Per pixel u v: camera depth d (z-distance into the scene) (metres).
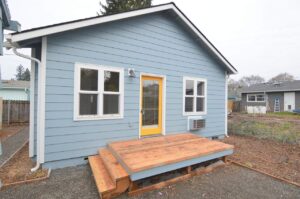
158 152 3.95
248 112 22.19
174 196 3.04
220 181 3.62
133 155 3.70
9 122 10.78
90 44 4.58
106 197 2.85
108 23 4.87
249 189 3.31
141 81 5.55
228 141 7.19
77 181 3.51
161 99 6.04
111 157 4.00
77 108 4.39
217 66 7.77
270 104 23.94
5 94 18.00
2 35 5.05
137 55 5.40
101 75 4.73
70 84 4.30
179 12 5.99
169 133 6.15
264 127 9.60
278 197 3.05
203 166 4.21
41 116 3.93
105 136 4.80
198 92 7.12
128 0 14.84
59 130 4.16
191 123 6.63
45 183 3.40
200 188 3.33
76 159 4.39
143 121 5.63
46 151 4.02
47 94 4.02
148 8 5.31
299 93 21.33
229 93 34.75
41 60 3.95
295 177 3.80
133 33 5.32
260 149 5.98
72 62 4.32
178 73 6.41
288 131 8.68
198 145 4.58
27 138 7.30
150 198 2.96
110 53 4.89
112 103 4.96
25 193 3.02
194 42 6.88
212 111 7.56
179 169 3.90
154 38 5.77
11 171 3.84
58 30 3.92
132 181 3.05
